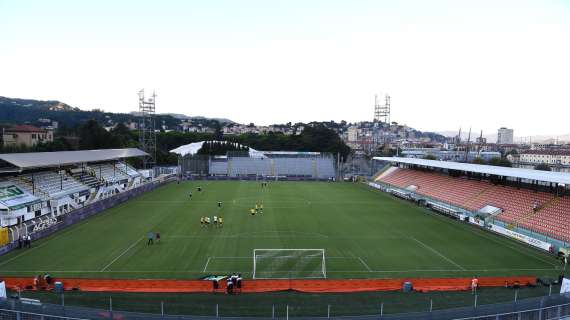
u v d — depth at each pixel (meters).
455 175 77.75
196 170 116.81
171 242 41.16
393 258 36.88
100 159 69.88
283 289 28.36
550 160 186.75
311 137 174.50
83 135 121.44
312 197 75.75
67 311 20.33
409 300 26.52
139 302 25.55
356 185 97.94
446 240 43.91
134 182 88.75
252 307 24.95
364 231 47.62
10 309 20.59
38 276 29.30
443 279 30.19
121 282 28.83
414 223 52.94
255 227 48.59
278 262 35.06
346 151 170.00
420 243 42.44
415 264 35.22
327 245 41.00
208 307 24.84
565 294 22.48
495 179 66.12
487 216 54.22
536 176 48.19
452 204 64.81
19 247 38.66
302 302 25.92
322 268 33.59
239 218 53.94
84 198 64.75
